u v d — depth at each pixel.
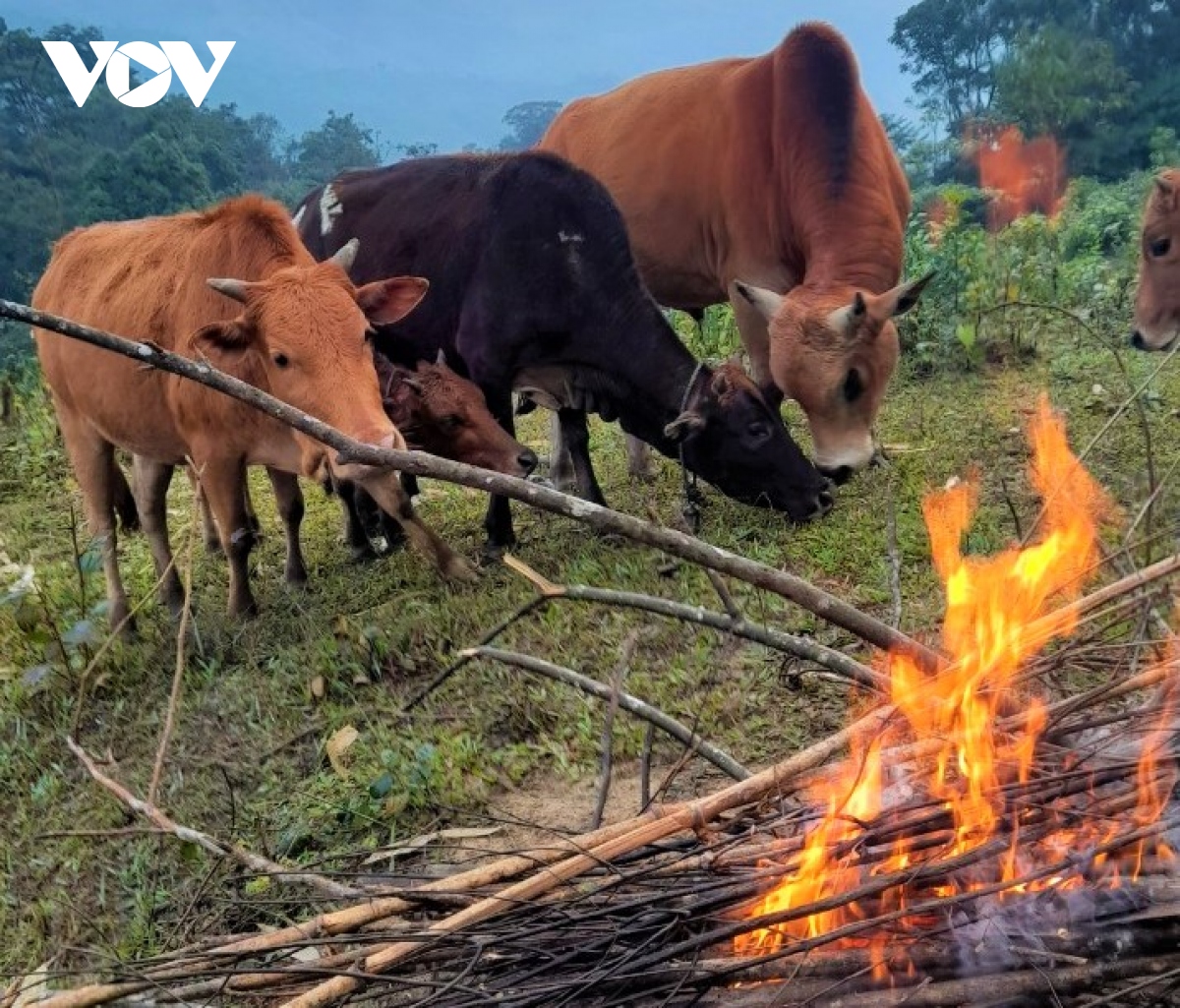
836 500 5.66
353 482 5.55
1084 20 33.84
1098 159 26.97
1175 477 5.13
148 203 50.53
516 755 3.90
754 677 4.08
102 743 4.45
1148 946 2.05
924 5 46.66
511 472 5.48
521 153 5.83
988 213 19.66
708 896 2.29
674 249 6.72
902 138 32.06
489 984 2.25
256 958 2.74
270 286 4.74
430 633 4.73
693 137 6.45
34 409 10.26
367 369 4.75
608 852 2.34
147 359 2.21
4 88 66.19
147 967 2.46
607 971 2.13
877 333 5.25
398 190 6.23
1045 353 7.84
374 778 3.83
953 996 2.04
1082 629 3.70
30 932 3.41
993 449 6.04
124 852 3.70
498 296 5.64
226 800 3.88
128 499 5.93
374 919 2.36
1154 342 6.57
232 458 5.16
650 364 5.53
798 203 5.82
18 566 6.67
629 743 3.84
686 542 2.49
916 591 4.57
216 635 5.15
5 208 56.28
